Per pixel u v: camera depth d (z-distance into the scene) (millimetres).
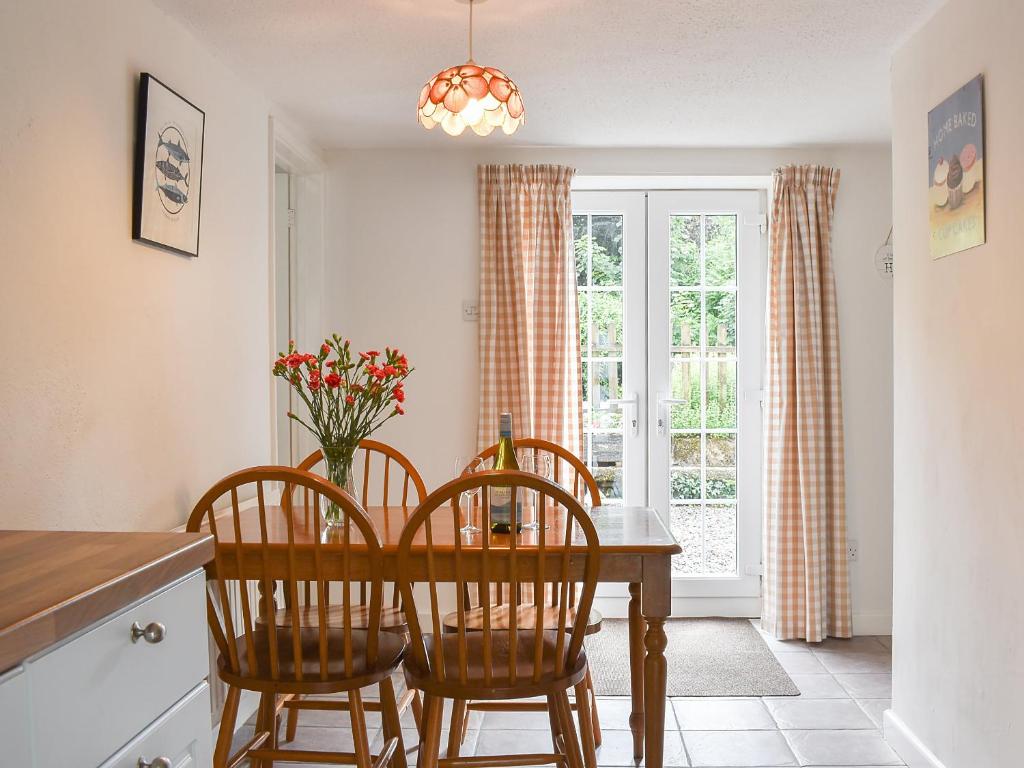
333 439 2570
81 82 2176
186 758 1381
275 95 3457
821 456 4203
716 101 3539
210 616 2262
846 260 4312
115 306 2340
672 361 4582
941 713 2602
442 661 2129
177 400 2707
